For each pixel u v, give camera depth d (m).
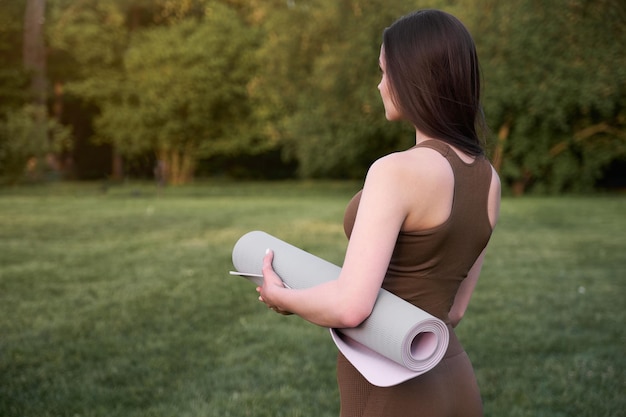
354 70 21.06
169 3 33.12
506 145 21.12
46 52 34.06
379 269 1.21
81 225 11.80
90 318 5.20
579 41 10.66
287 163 39.19
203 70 29.98
